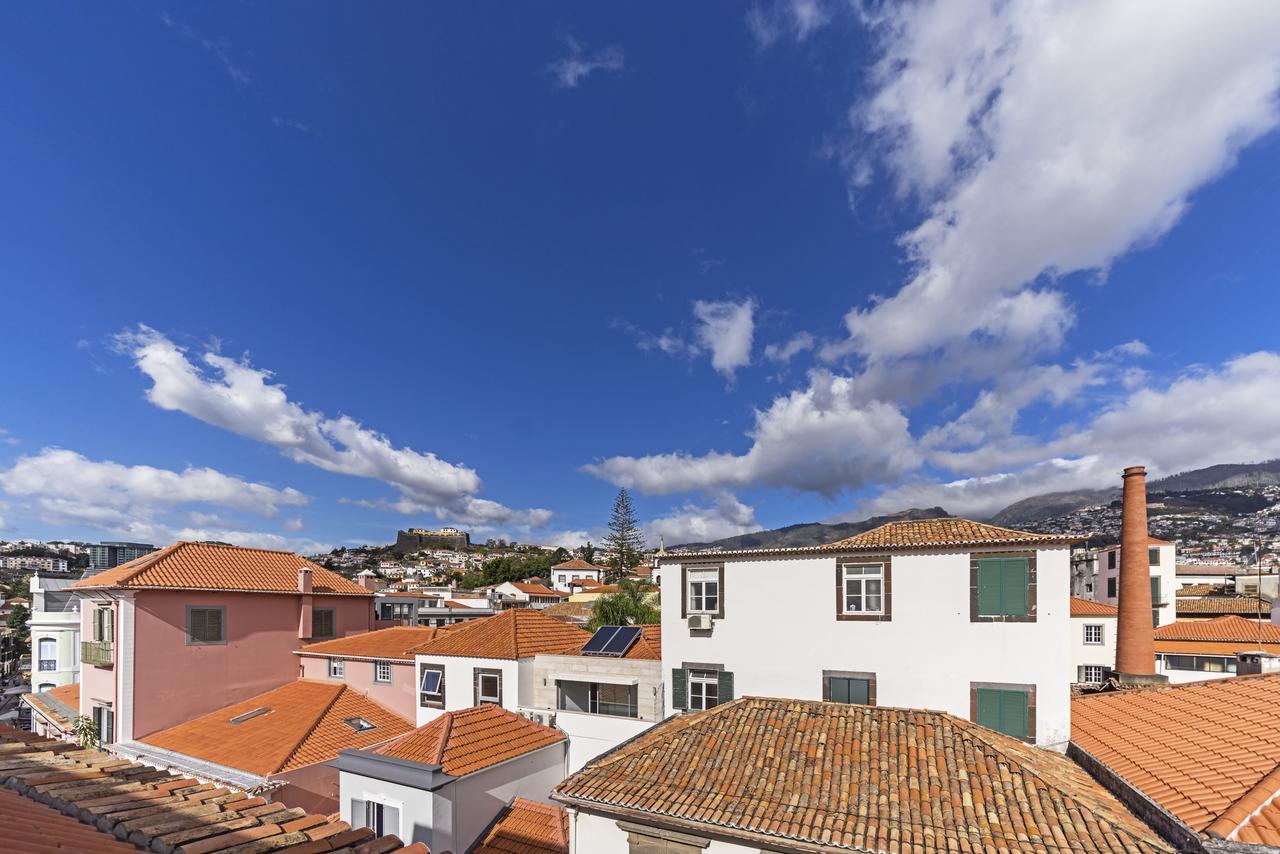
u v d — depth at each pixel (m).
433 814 16.16
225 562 30.12
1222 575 69.00
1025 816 10.87
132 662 24.70
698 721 15.60
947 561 17.80
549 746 20.67
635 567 102.44
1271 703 12.48
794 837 10.95
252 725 24.67
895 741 13.60
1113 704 16.22
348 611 33.84
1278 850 7.83
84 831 5.59
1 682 54.62
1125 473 24.81
